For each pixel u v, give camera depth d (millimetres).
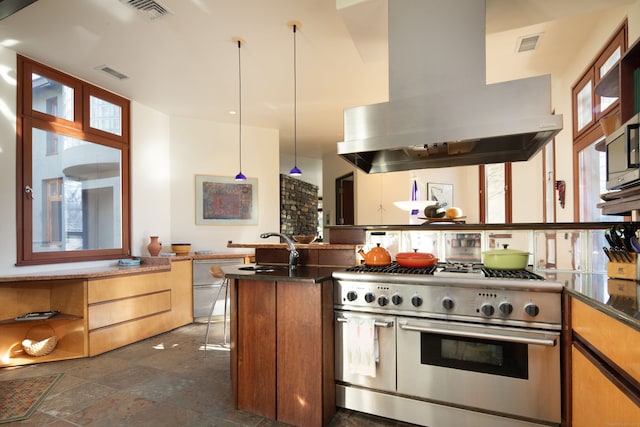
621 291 1470
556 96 3869
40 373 2727
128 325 3434
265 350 2062
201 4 2498
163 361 2984
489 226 2355
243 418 2051
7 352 3020
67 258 3475
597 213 3047
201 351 3242
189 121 4969
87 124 3729
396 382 1970
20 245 3104
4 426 1982
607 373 1224
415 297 1895
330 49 3154
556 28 2809
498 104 1927
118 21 2689
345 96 4258
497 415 1789
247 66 3463
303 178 10422
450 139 2006
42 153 3320
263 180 5461
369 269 2148
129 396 2338
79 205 3652
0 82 2996
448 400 1865
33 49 3076
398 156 2777
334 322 2109
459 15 2072
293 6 2527
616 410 1158
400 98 2156
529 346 1702
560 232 2230
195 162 4980
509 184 5031
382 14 2291
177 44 3041
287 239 2443
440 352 1879
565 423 1629
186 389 2439
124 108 4184
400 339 1959
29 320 2971
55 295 3230
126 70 3512
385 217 6387
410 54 2146
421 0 2137
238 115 4902
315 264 2566
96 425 1986
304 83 3883
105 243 3924
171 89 3990
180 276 4086
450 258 2496
